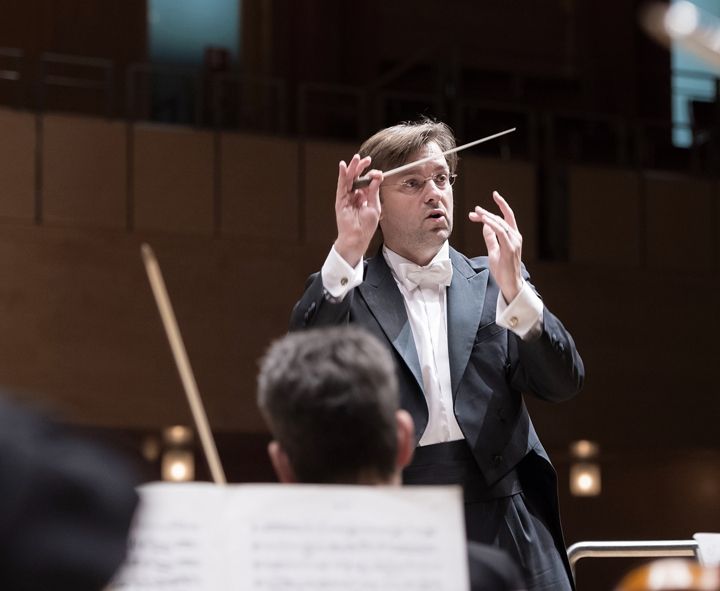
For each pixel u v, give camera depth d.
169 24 34.25
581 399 31.55
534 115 32.41
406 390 8.08
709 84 35.19
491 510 7.94
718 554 7.97
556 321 8.00
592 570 33.59
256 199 30.17
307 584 4.04
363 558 4.09
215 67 33.50
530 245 31.55
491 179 31.42
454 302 8.42
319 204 30.59
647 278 32.44
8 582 2.86
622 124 33.34
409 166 8.39
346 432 4.62
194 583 3.99
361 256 8.07
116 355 28.45
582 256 32.06
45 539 2.89
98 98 32.25
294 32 35.47
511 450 8.08
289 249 30.19
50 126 28.86
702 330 32.66
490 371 8.22
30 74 32.19
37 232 28.36
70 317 28.31
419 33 36.22
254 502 4.08
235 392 29.16
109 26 33.41
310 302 7.99
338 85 35.53
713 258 33.00
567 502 34.03
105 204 28.98
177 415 28.67
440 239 8.51
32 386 27.78
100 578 2.94
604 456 33.69
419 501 4.17
